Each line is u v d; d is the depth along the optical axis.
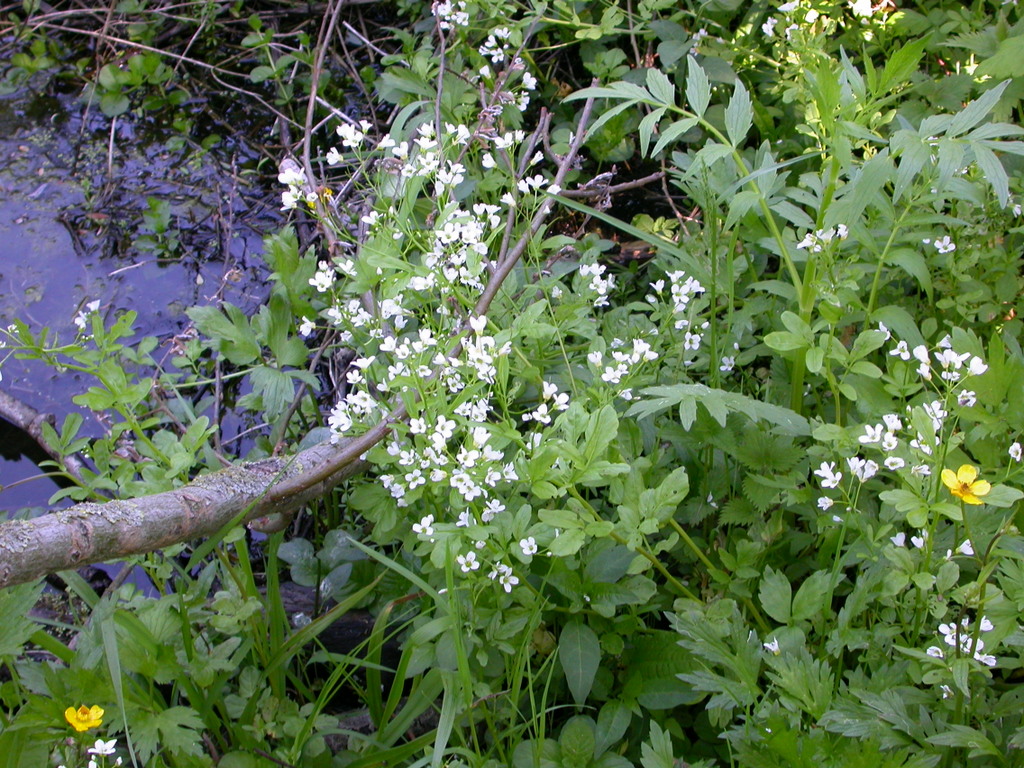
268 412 1.08
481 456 0.90
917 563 0.88
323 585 1.10
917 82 1.38
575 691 0.93
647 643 0.96
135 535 0.89
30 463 1.33
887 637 0.87
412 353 0.97
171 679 0.91
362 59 1.76
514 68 1.35
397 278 1.02
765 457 0.99
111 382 0.98
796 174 1.40
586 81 1.64
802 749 0.77
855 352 0.95
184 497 0.93
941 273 1.15
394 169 1.17
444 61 1.41
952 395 0.91
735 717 0.92
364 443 0.99
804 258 1.07
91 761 0.84
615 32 1.50
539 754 0.88
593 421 0.87
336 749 1.01
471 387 0.92
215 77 1.80
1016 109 1.42
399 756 0.90
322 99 1.63
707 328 1.13
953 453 0.92
